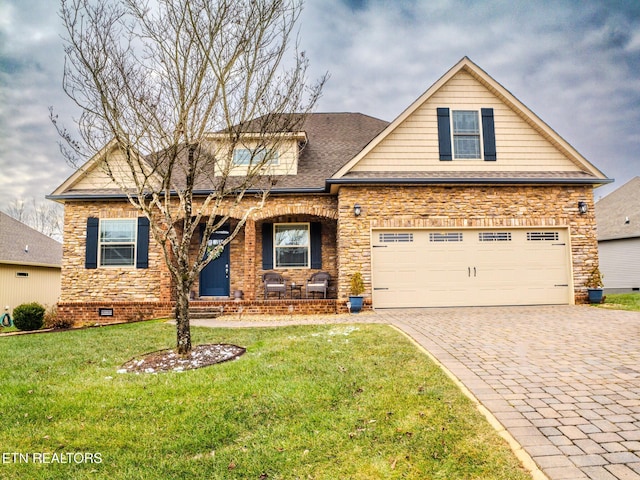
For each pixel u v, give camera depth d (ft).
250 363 18.65
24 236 66.28
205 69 19.71
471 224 37.70
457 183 37.42
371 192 37.78
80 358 21.50
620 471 9.23
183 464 10.80
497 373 16.14
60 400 14.55
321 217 43.29
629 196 71.56
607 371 16.28
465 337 22.66
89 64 19.65
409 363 17.79
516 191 38.24
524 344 20.89
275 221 43.65
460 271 37.76
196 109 20.53
